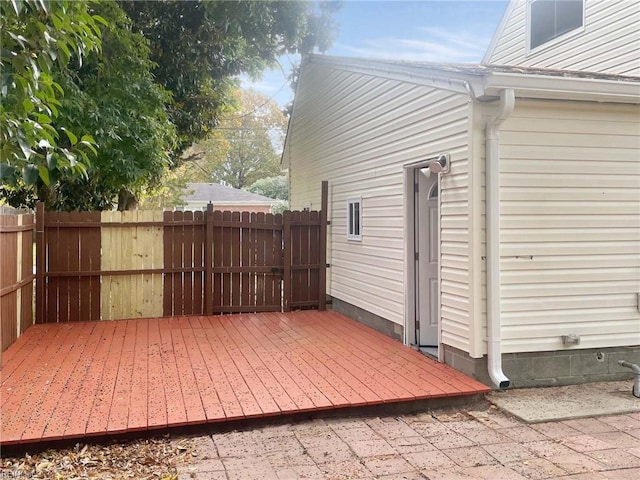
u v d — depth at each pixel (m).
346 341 6.54
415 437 3.84
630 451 3.53
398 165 6.45
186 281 8.36
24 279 6.89
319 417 4.20
